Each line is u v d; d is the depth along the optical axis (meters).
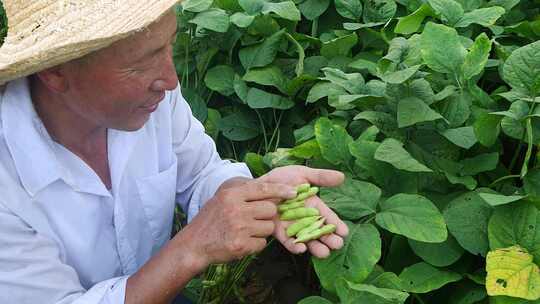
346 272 1.67
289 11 2.59
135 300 1.57
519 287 1.60
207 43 2.75
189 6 2.65
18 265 1.52
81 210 1.64
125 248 1.79
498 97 2.21
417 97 2.08
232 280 2.13
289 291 2.31
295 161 2.20
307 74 2.57
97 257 1.74
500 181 2.06
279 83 2.53
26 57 1.28
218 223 1.58
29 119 1.51
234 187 1.65
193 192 2.00
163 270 1.57
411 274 1.76
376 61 2.59
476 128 1.95
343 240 1.71
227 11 2.80
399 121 1.98
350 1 2.70
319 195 1.83
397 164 1.82
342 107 2.22
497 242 1.70
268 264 2.40
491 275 1.62
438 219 1.70
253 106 2.44
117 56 1.37
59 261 1.59
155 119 1.77
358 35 2.70
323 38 2.70
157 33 1.37
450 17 2.46
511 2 2.64
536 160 2.02
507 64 2.00
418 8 2.65
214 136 2.65
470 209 1.81
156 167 1.79
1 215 1.48
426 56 2.13
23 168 1.52
